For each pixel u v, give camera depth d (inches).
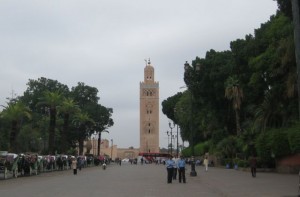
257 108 2121.1
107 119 4552.2
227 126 3085.6
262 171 1929.1
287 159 1780.3
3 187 1096.8
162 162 4333.2
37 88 4370.1
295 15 671.8
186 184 1224.8
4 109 2541.8
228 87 2610.7
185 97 3826.3
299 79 663.8
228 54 2918.3
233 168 2503.7
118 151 7795.3
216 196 852.6
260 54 2154.3
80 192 937.5
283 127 1879.9
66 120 3147.1
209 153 3339.1
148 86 6953.7
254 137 2183.8
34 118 4040.4
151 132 6884.8
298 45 665.6
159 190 1003.9
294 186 1035.3
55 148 3905.0
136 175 1795.0
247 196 807.7
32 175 1786.4
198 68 2114.9
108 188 1061.1
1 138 3272.6
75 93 4517.7
